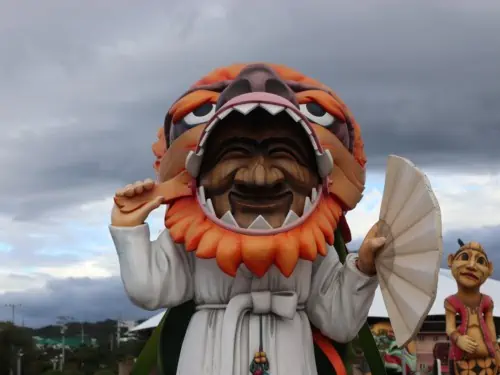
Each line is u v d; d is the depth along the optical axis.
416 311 2.61
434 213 2.56
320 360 3.31
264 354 3.01
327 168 3.07
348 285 3.11
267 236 2.94
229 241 2.94
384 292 2.88
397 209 2.83
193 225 3.07
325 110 3.31
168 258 3.18
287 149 3.08
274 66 3.50
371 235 3.02
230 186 3.08
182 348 3.18
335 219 3.19
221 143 3.09
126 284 3.11
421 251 2.63
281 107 2.94
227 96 3.10
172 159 3.26
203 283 3.19
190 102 3.29
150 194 3.22
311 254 2.96
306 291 3.22
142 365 3.50
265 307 3.09
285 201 3.07
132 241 3.13
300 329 3.15
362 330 3.58
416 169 2.71
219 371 3.00
